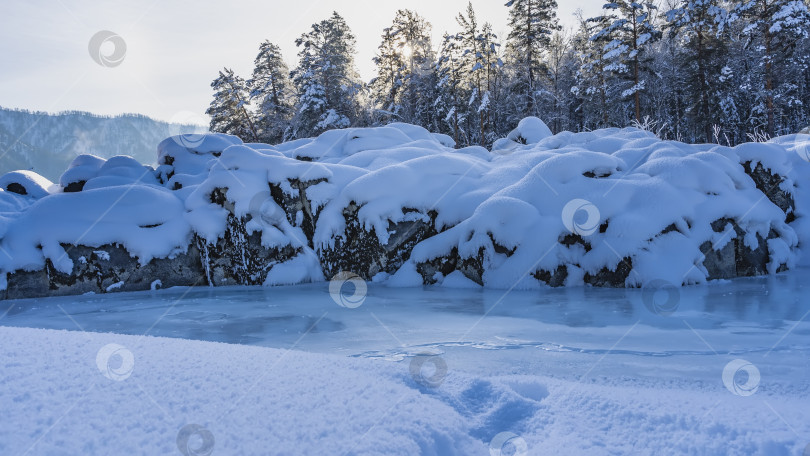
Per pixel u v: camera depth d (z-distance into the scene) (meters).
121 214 11.41
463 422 2.32
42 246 10.70
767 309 7.03
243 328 6.83
